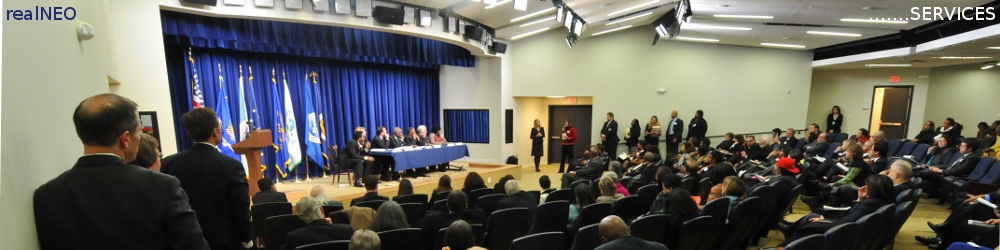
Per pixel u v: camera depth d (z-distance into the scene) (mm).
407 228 2574
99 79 2844
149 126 4258
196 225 1132
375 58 8078
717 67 9758
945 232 3555
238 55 6664
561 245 2273
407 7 6129
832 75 11195
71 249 1005
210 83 6289
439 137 8719
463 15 7141
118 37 4227
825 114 11266
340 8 5336
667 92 9727
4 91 937
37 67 1279
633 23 8852
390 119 9305
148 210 1035
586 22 7805
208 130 1814
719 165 4805
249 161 5207
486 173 8008
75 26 2006
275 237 3016
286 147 7258
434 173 8273
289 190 6559
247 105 6766
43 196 1015
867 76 10844
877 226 2609
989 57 8023
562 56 9898
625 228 2105
